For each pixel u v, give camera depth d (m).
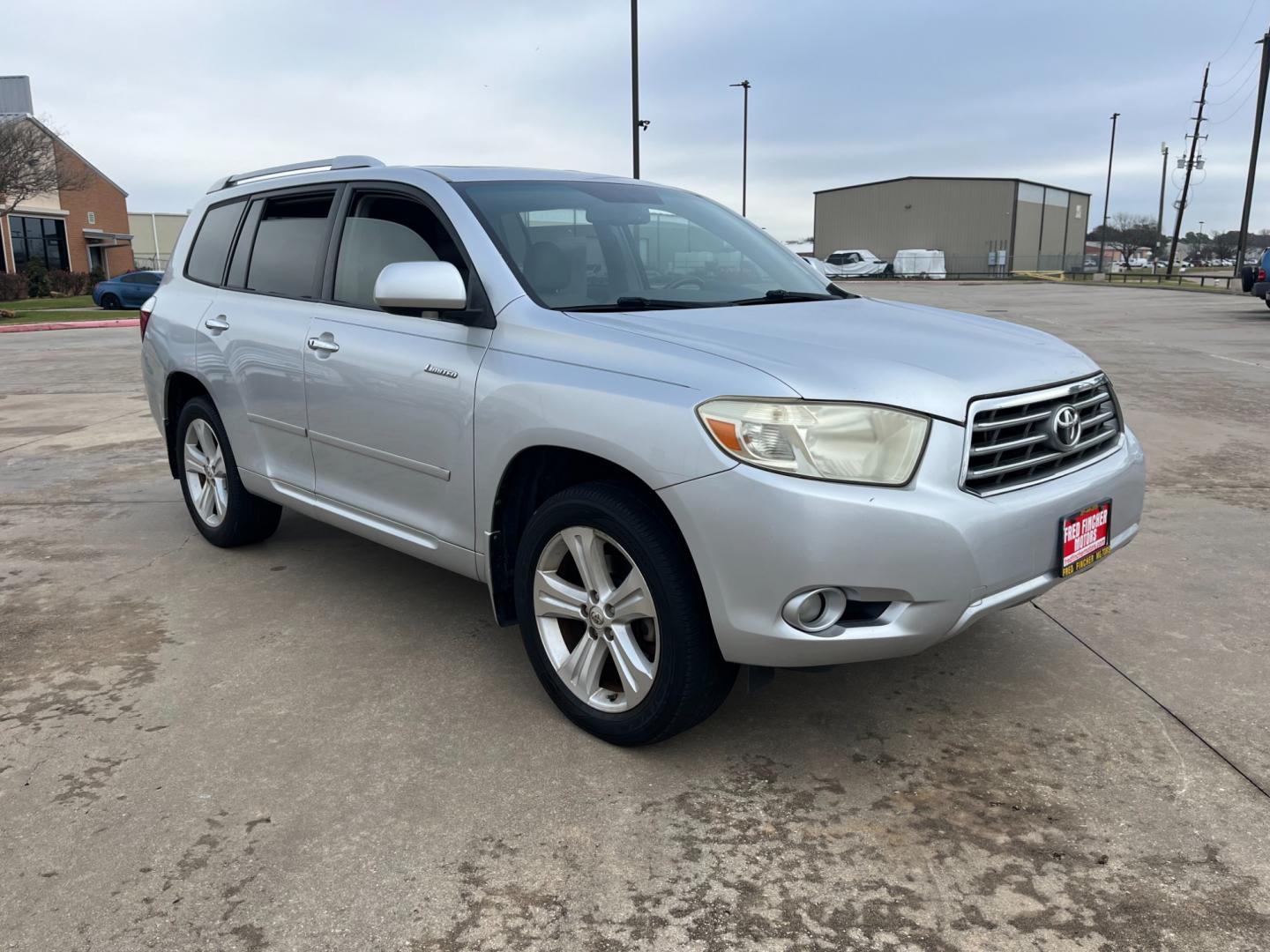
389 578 4.39
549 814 2.56
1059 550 2.71
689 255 3.68
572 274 3.25
